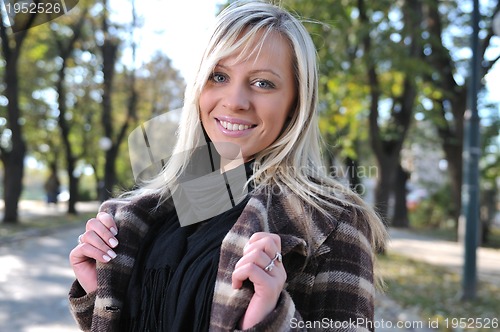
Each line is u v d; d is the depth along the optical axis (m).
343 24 7.50
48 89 19.78
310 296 1.11
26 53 16.75
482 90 12.50
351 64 8.80
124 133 16.55
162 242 1.29
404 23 9.38
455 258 11.20
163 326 1.19
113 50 14.97
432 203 23.28
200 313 1.11
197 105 1.34
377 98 10.20
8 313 5.58
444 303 6.27
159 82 8.55
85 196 35.09
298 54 1.22
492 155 16.83
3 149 15.09
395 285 7.19
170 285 1.20
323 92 8.48
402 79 10.80
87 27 16.45
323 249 1.11
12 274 7.72
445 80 12.33
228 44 1.22
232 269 1.07
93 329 1.28
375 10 8.98
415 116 13.65
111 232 1.32
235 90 1.23
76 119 21.30
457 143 13.04
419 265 9.48
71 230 14.82
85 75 18.28
